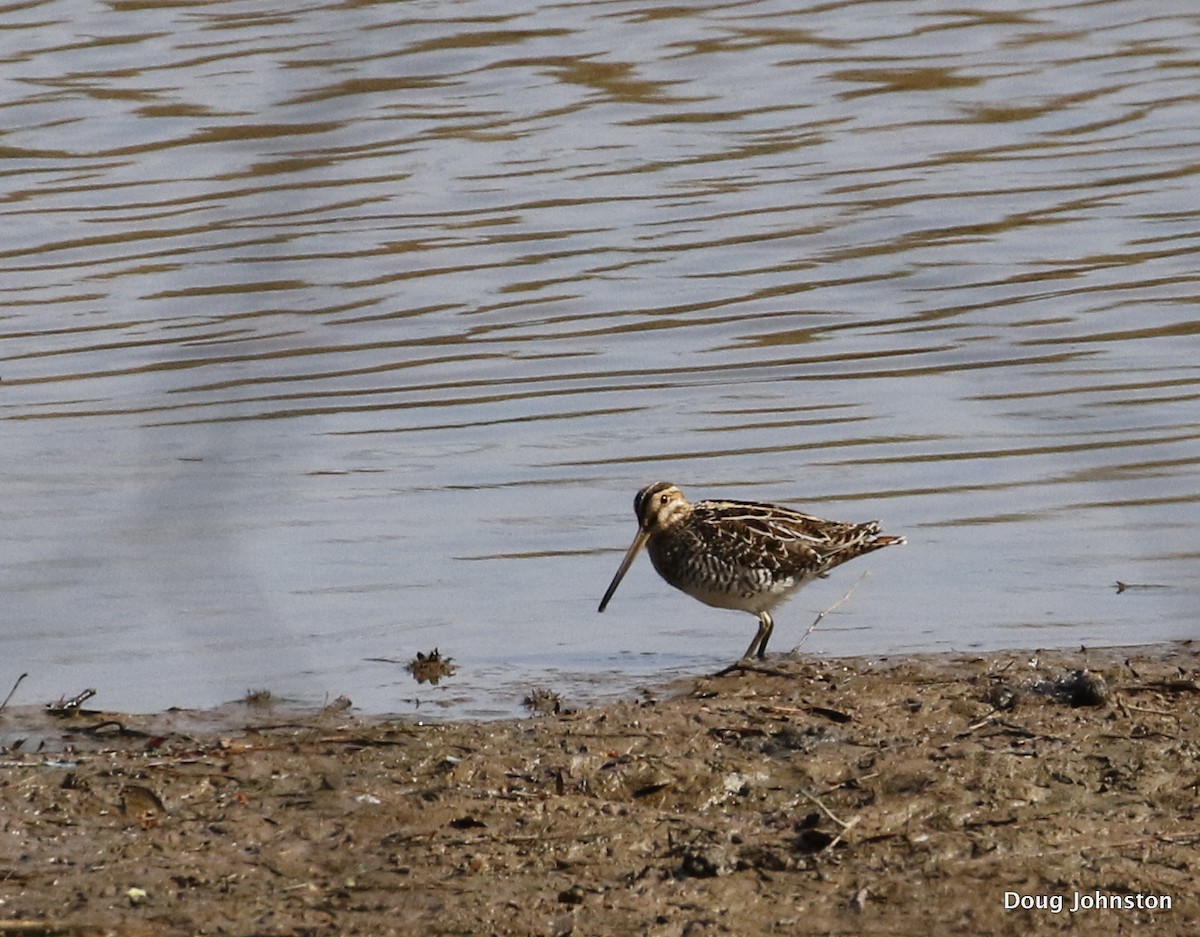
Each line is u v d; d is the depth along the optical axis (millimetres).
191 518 15969
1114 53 26234
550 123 24188
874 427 17859
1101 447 17328
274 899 9477
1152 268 20859
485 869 9750
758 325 19969
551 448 17594
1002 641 13547
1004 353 19266
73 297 20281
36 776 10852
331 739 11383
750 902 9398
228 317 20062
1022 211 22141
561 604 14562
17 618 13992
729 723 11602
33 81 24281
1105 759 10898
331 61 14180
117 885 9609
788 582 13648
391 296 20469
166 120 23219
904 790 10594
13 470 16844
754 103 24797
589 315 20219
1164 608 14039
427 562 15281
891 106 24750
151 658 13289
